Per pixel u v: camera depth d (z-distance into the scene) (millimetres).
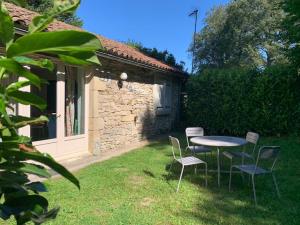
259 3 23328
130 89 10219
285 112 11703
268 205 4891
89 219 4176
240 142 6078
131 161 7645
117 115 9430
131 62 9000
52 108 7129
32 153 1276
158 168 7012
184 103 15438
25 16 5641
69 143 7602
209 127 13078
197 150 6965
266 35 23844
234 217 4406
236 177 6441
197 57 25047
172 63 18922
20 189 1352
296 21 10336
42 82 1432
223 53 24281
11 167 1332
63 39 1191
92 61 1345
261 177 6438
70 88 7754
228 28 24156
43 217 1308
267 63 23922
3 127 1341
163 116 13453
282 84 11625
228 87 12500
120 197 5066
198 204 4879
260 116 12047
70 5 1288
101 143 8586
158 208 4652
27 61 1352
